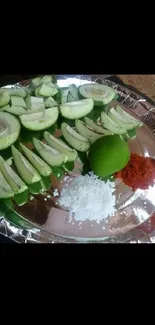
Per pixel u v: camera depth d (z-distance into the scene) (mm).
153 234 231
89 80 307
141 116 291
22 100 289
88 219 236
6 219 229
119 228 234
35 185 247
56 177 252
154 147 276
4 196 238
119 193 249
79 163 260
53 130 278
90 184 244
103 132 275
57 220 234
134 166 256
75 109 286
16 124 271
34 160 255
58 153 260
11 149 262
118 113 289
